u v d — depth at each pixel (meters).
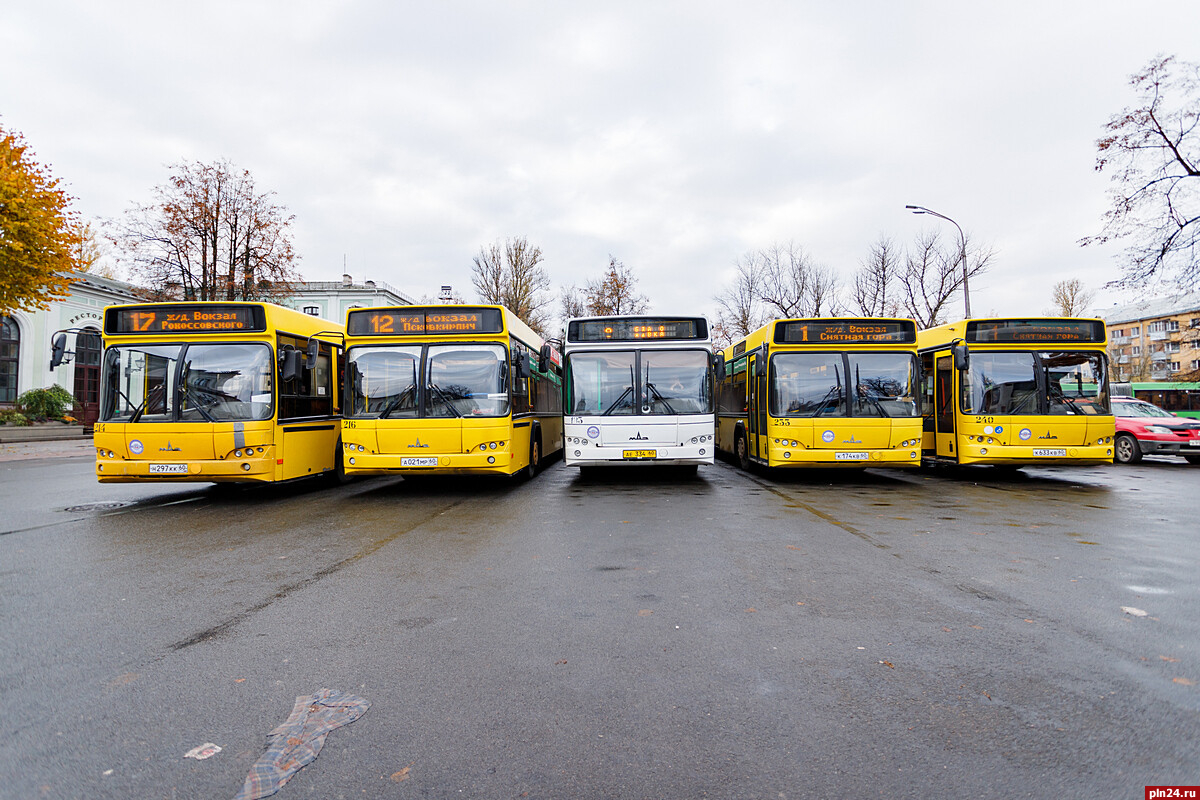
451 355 10.57
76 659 3.81
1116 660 3.73
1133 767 2.64
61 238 19.31
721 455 19.02
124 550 6.76
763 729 2.96
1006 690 3.35
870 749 2.79
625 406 11.85
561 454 18.17
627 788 2.52
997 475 14.12
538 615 4.56
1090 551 6.53
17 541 7.25
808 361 11.98
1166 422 16.72
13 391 28.56
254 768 2.66
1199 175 16.16
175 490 11.94
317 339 10.96
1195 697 3.26
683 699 3.27
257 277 27.97
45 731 2.97
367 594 5.09
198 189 26.73
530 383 13.12
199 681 3.51
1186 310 61.44
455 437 10.33
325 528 7.94
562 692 3.35
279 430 10.18
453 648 3.96
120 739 2.90
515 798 2.46
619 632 4.22
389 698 3.29
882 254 32.41
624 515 8.77
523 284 45.00
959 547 6.73
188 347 10.05
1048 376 12.09
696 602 4.85
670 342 12.02
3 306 19.30
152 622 4.46
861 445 11.70
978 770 2.62
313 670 3.64
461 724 3.03
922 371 12.84
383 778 2.59
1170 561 6.10
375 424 10.37
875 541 7.02
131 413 9.88
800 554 6.41
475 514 8.91
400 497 10.70
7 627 4.36
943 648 3.92
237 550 6.73
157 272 26.95
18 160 18.73
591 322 12.12
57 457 19.27
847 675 3.54
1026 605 4.76
